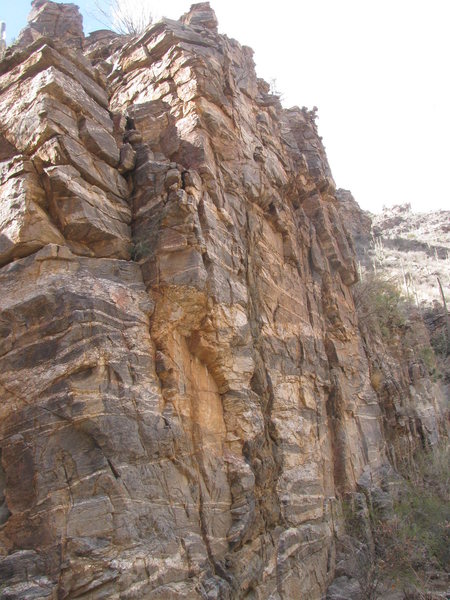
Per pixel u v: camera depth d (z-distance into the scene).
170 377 8.86
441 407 26.59
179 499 8.17
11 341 8.10
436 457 19.98
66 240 9.23
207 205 10.71
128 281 9.39
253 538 9.52
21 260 8.64
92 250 9.53
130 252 9.93
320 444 13.78
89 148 10.23
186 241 9.63
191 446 8.90
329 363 16.30
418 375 24.58
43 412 7.58
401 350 25.44
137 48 14.62
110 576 6.79
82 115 10.30
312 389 14.01
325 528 12.63
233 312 10.26
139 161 11.02
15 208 8.92
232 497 9.27
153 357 8.87
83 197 9.45
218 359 9.83
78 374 7.81
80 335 8.02
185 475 8.47
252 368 10.55
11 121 10.05
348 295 20.11
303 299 15.23
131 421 8.00
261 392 11.12
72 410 7.52
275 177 15.01
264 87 18.48
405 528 14.35
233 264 10.95
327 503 13.15
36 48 10.82
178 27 14.59
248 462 9.77
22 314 8.21
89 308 8.29
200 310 9.57
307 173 18.17
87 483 7.27
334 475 14.62
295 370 13.30
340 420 15.25
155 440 8.16
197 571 7.84
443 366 31.17
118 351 8.34
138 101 13.49
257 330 11.69
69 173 9.42
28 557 6.76
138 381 8.38
